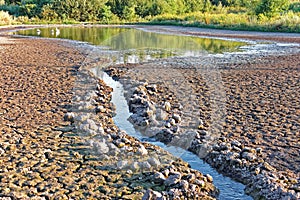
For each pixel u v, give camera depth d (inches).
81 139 256.8
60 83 413.1
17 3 1974.7
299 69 500.1
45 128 276.2
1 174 204.8
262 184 198.7
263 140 257.1
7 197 181.6
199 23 1349.7
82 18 1774.1
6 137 256.7
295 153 235.8
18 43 793.6
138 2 1872.5
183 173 211.2
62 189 192.2
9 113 307.6
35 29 1289.4
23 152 233.0
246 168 216.1
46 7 1738.4
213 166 227.8
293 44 804.0
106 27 1392.7
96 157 229.3
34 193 187.5
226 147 240.4
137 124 296.5
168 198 182.9
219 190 201.3
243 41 884.6
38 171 209.6
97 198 185.0
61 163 219.9
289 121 293.9
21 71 472.1
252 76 458.9
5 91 373.4
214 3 2110.0
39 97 355.9
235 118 302.4
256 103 342.6
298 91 383.2
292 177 205.2
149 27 1341.0
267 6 1277.1
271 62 561.6
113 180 202.7
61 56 610.5
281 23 1098.7
